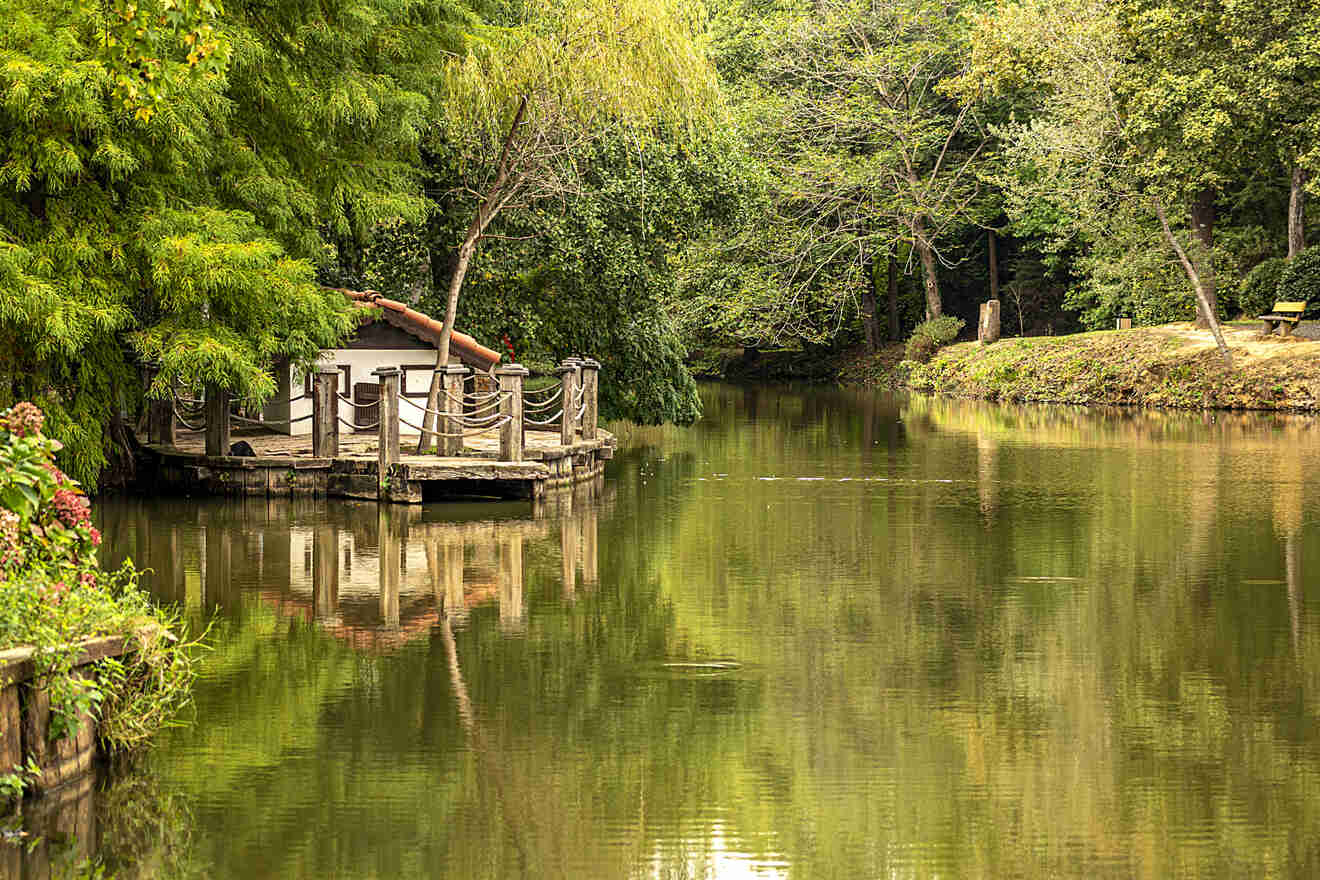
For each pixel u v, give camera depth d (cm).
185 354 1847
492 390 2783
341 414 2745
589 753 938
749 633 1289
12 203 1805
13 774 802
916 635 1280
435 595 1456
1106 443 3177
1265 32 4181
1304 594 1452
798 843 780
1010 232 6172
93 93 1683
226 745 949
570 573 1585
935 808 837
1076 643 1246
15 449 871
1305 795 857
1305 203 4944
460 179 2862
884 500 2225
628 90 2392
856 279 5928
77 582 932
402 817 817
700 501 2220
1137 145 4481
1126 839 787
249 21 2048
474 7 2475
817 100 5800
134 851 762
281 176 2083
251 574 1561
